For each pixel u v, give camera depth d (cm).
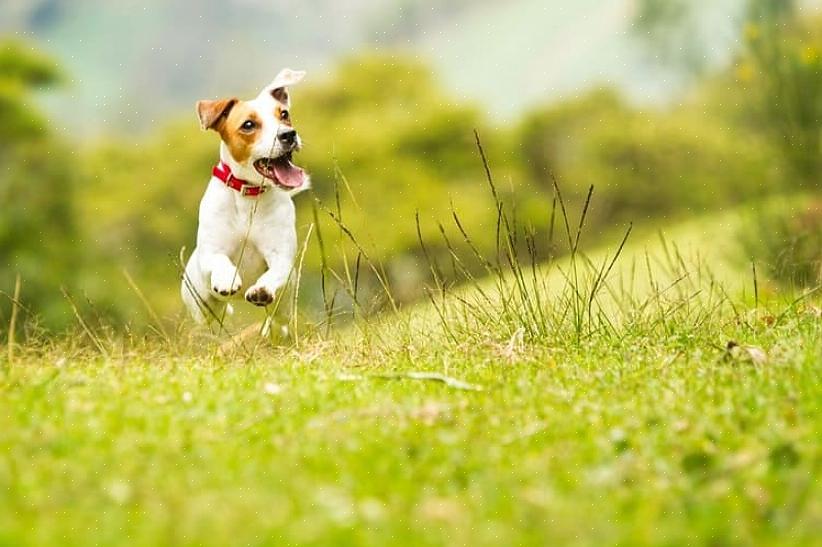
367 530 494
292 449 585
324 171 4200
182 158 4334
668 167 4256
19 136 3656
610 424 627
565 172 4512
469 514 507
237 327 1020
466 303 953
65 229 3612
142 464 565
